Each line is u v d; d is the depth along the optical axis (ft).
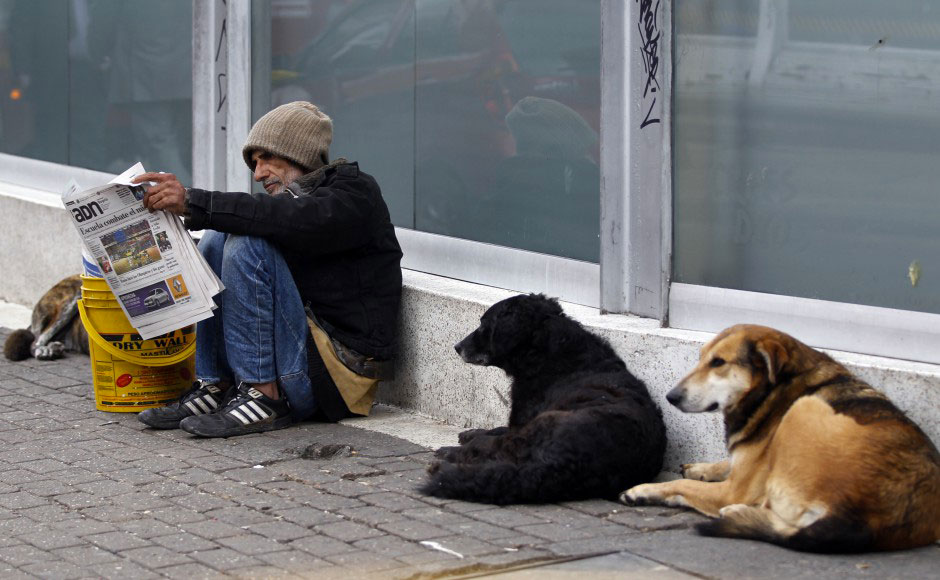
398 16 32.89
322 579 18.62
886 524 19.08
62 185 44.68
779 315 24.25
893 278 22.98
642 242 26.78
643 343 25.03
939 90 22.18
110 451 26.17
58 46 44.65
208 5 36.78
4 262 44.37
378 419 29.12
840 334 23.40
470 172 31.22
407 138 32.96
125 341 28.89
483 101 30.68
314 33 35.47
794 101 24.16
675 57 25.80
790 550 19.48
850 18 23.27
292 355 27.71
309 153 28.50
